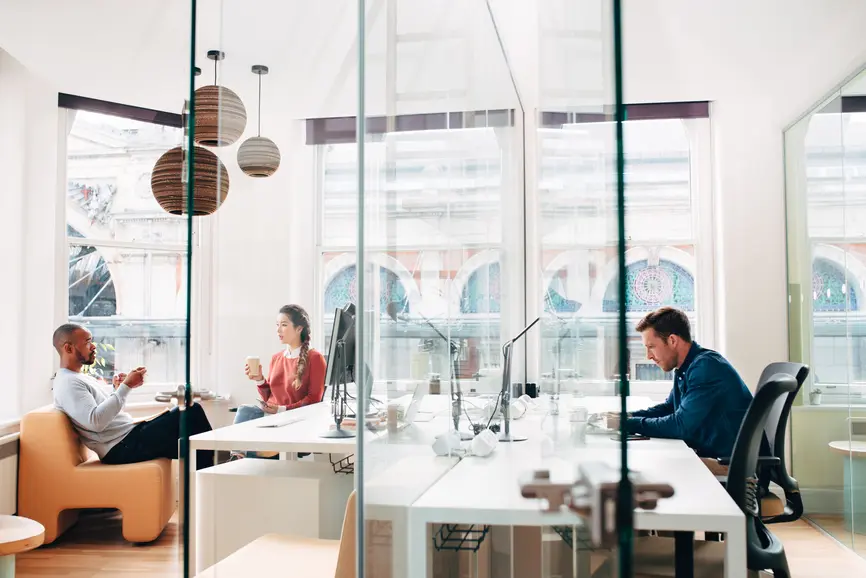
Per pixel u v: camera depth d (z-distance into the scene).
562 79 1.67
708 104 4.79
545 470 1.54
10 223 4.19
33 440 3.91
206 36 2.01
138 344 4.80
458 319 2.16
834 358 3.95
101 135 4.70
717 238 4.75
